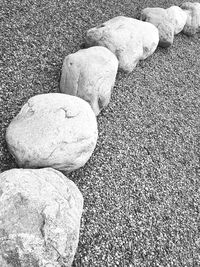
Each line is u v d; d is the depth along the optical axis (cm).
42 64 133
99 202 104
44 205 76
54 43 144
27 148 94
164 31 187
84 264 88
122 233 100
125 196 110
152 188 118
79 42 153
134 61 155
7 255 69
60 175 92
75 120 101
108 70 128
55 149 95
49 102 104
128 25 158
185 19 216
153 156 130
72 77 124
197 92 181
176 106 162
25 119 101
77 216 82
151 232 105
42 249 71
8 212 73
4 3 144
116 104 142
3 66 123
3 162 99
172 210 116
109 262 92
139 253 98
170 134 144
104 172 113
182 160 137
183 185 127
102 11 182
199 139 152
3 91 116
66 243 74
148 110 149
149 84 164
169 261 101
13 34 135
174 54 200
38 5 155
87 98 122
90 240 94
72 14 165
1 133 105
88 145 101
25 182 79
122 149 125
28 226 72
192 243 110
